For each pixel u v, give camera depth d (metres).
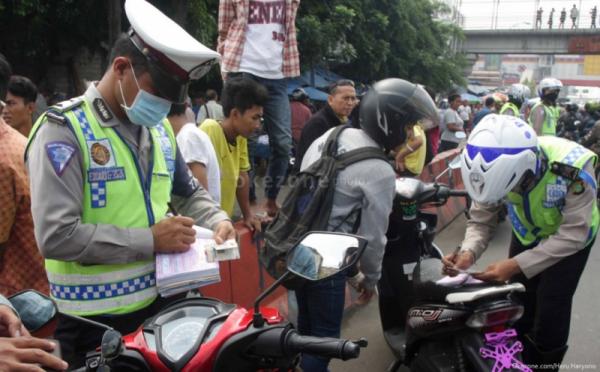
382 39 18.72
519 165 2.34
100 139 1.82
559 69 84.50
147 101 1.80
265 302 3.90
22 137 2.45
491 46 38.41
